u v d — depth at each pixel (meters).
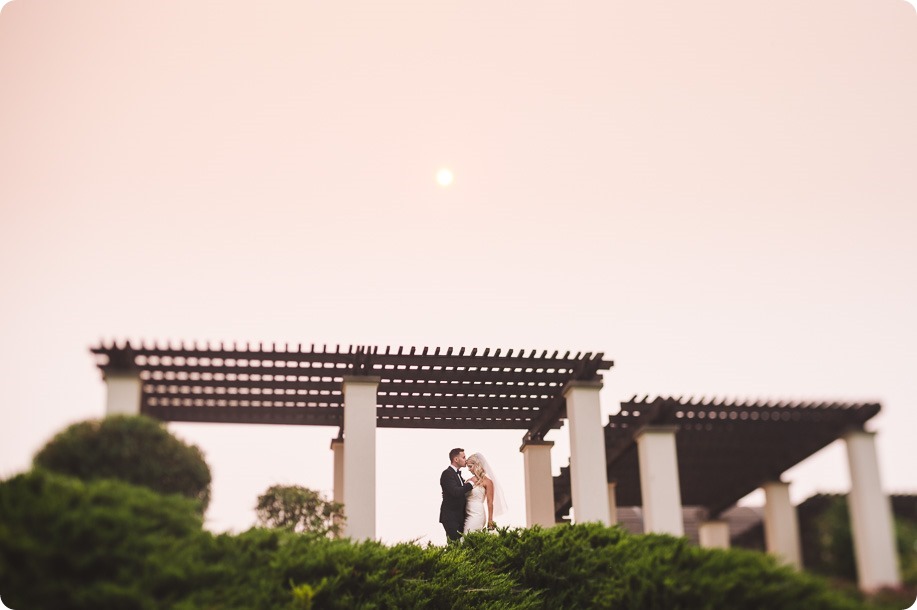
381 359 9.84
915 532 9.45
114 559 5.28
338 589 6.45
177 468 6.78
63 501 5.46
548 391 10.80
